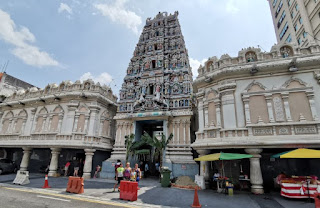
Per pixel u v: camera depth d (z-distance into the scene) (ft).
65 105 72.59
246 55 50.70
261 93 45.65
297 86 43.75
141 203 30.45
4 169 70.59
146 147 76.18
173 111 69.92
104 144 71.97
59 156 75.31
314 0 73.00
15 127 79.97
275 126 42.19
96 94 70.69
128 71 89.30
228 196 38.14
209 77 51.65
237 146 42.83
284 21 95.96
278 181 39.81
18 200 30.30
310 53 45.42
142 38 97.19
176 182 50.37
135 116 70.69
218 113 48.70
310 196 33.91
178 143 65.46
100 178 63.87
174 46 87.81
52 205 27.78
